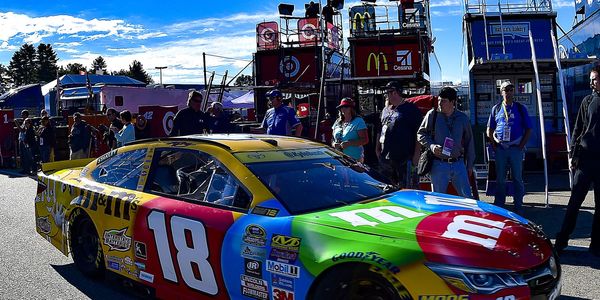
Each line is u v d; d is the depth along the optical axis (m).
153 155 4.35
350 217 3.19
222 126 8.63
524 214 7.03
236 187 3.60
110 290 4.52
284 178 3.65
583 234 5.87
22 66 131.00
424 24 14.29
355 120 6.56
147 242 3.94
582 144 4.91
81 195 4.72
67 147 15.32
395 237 2.87
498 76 12.23
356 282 2.85
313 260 2.95
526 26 12.29
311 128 12.51
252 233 3.28
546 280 2.88
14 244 6.24
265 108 16.36
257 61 16.42
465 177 5.46
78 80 35.12
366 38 13.89
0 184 12.45
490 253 2.73
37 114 28.06
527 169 11.57
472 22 12.41
